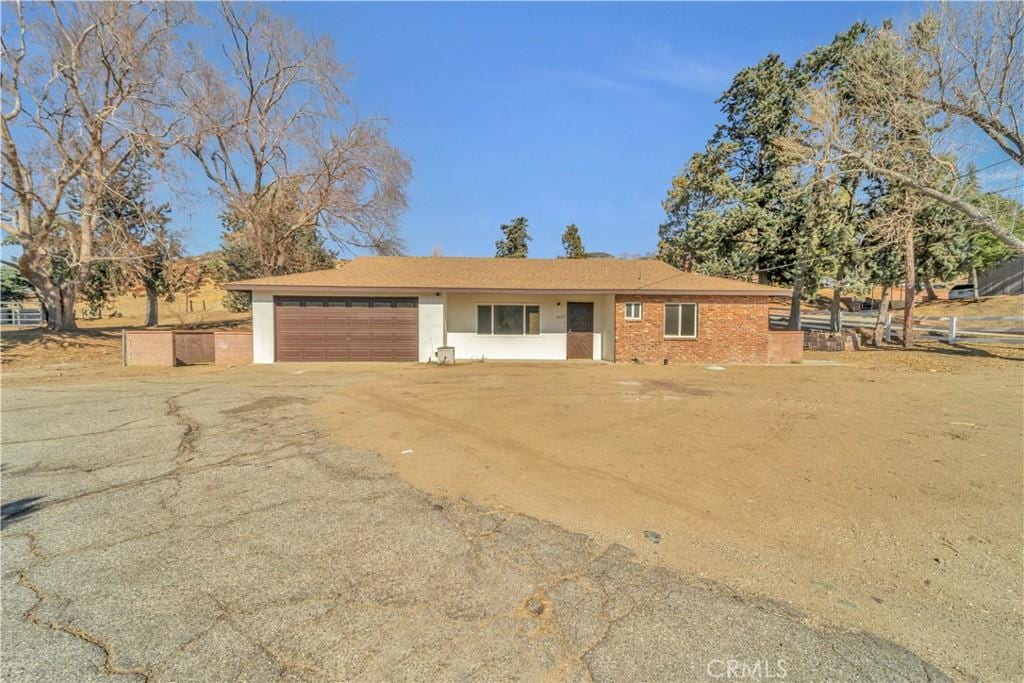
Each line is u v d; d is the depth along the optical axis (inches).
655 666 88.6
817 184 738.8
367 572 120.0
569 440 244.2
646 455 219.6
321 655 91.1
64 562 124.3
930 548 134.9
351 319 617.0
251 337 612.1
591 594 111.5
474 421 284.5
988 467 202.8
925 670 88.8
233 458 211.6
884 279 792.9
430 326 621.3
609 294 633.0
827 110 676.7
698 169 1037.2
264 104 1023.0
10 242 833.5
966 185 615.5
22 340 737.6
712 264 904.3
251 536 138.9
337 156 1007.0
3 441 237.5
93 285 1177.4
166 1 791.7
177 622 100.7
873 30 690.2
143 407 320.2
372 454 218.4
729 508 161.2
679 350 612.7
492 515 154.3
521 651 92.4
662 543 136.6
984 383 434.3
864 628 100.8
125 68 787.4
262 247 1016.2
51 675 85.7
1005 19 533.3
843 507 162.1
